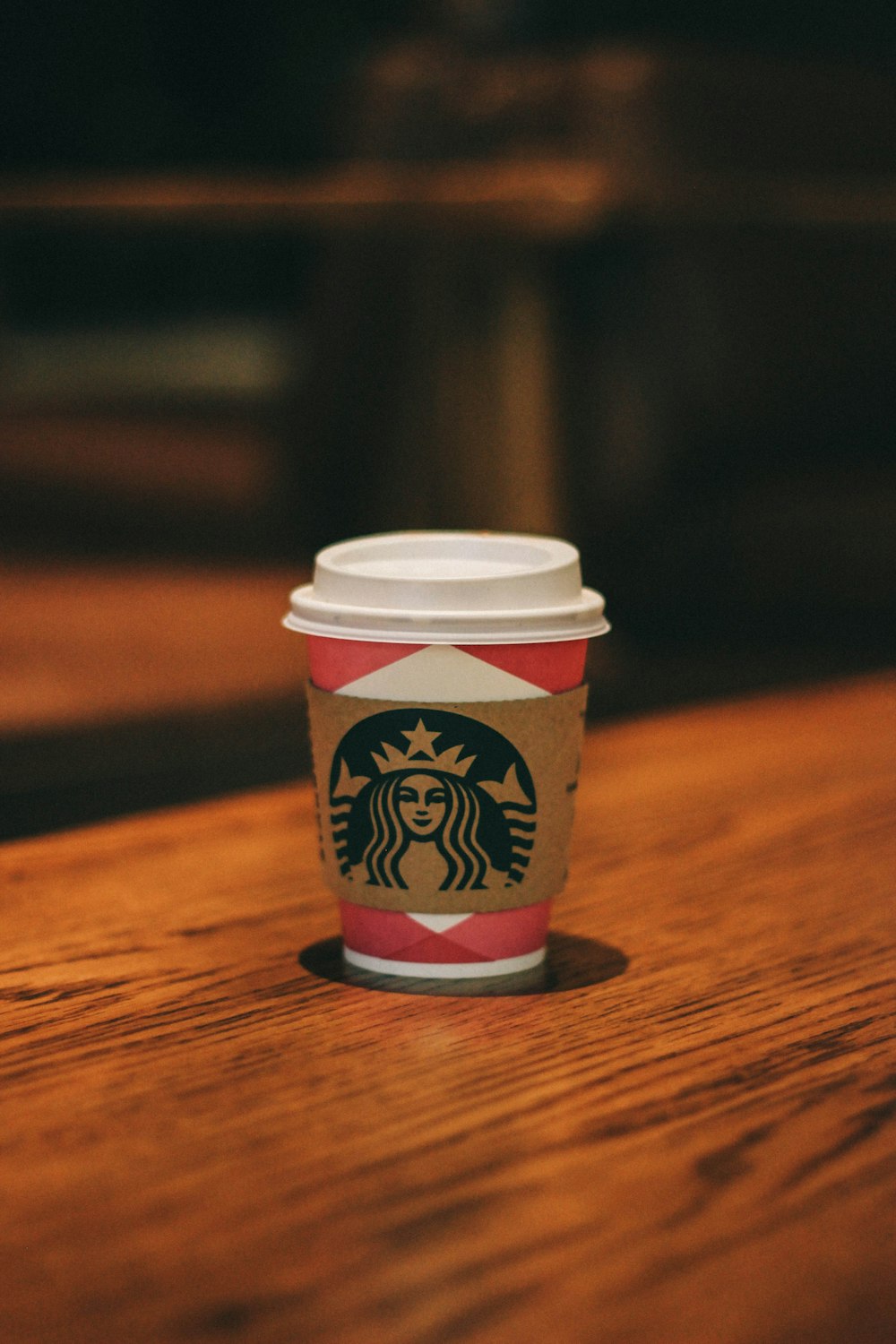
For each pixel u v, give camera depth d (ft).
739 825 2.81
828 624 4.76
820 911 2.44
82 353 13.67
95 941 2.31
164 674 3.94
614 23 8.68
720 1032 2.06
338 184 5.33
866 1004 2.14
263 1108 1.89
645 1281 1.64
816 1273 1.65
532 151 5.05
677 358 4.81
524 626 2.09
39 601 4.91
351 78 5.76
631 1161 1.79
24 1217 1.72
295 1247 1.67
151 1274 1.64
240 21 12.89
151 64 13.03
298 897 2.48
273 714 3.56
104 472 7.40
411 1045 2.02
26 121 12.82
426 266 5.03
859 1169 1.78
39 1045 2.02
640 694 3.86
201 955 2.27
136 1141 1.83
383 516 5.28
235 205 4.65
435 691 2.10
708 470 4.94
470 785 2.13
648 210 4.50
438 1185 1.76
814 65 5.60
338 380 5.56
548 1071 1.96
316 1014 2.10
